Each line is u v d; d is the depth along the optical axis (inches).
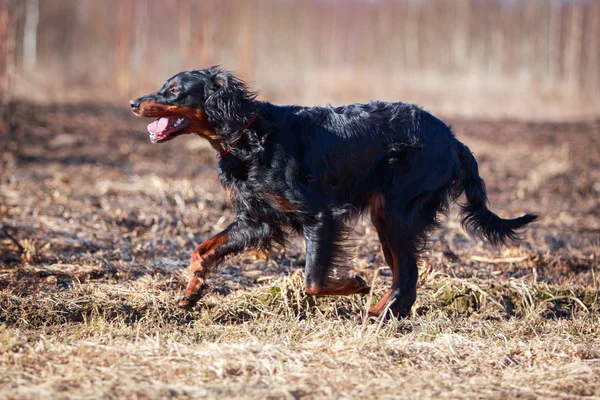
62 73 1529.3
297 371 230.5
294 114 297.9
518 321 307.7
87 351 239.1
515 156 746.2
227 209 480.1
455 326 301.7
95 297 306.2
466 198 330.6
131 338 263.9
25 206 463.2
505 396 218.8
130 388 210.7
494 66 2209.6
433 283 337.1
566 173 646.5
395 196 305.7
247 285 340.2
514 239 332.8
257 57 2171.5
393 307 305.0
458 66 2186.3
